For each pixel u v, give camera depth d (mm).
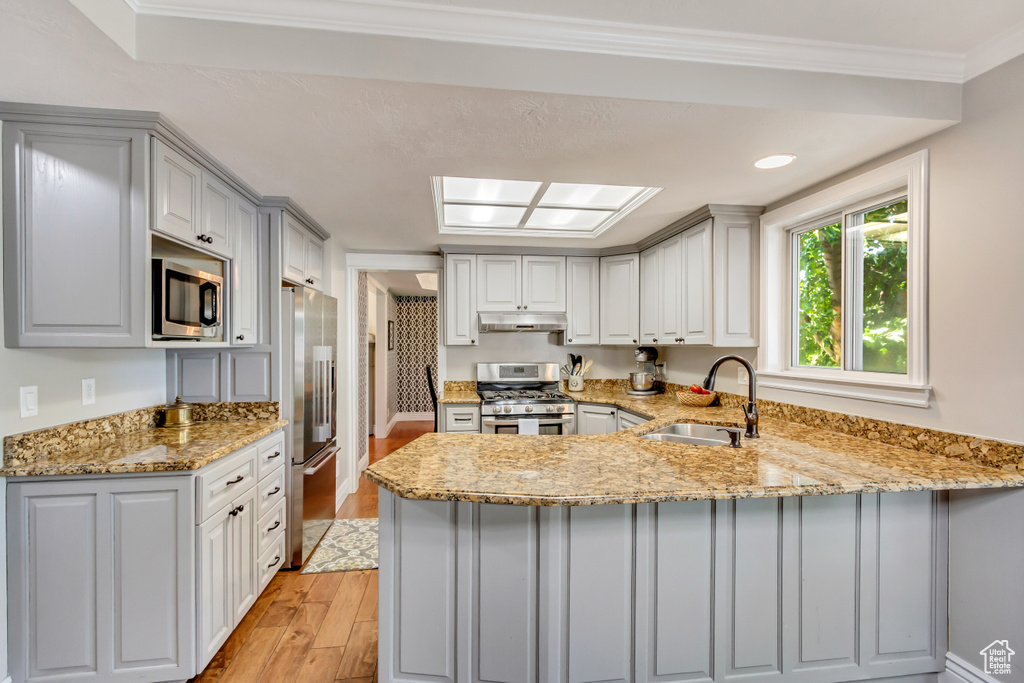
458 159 2133
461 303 4145
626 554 1571
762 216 2865
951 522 1737
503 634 1549
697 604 1596
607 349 4684
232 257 2400
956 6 1496
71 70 1462
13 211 1710
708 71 1661
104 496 1757
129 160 1750
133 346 1757
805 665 1656
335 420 3568
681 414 2918
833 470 1620
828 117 1752
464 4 1488
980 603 1646
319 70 1473
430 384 4102
